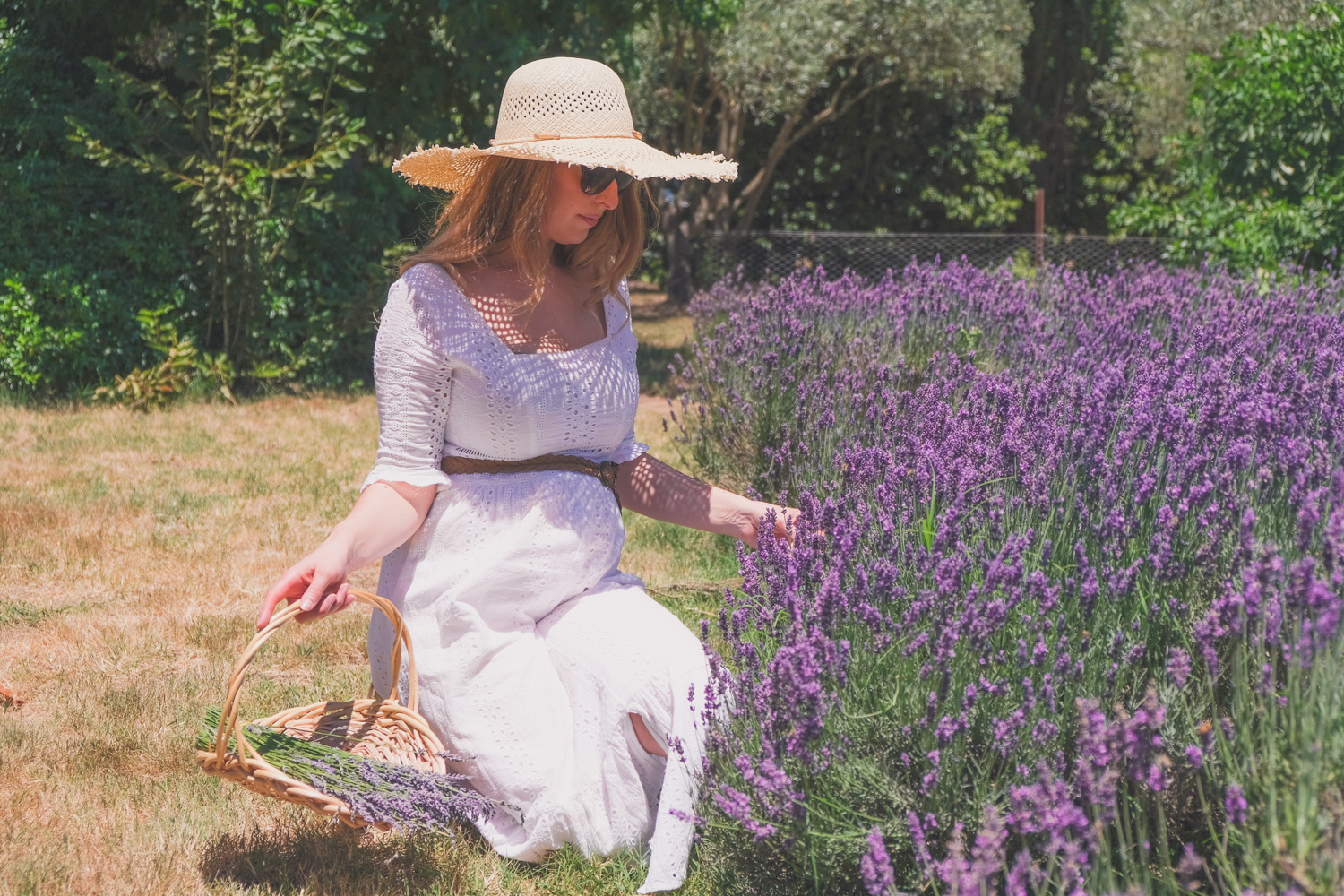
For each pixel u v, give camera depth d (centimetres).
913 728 190
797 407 416
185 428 782
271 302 950
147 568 468
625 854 235
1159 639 201
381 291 981
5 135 905
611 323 263
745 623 231
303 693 336
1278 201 973
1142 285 610
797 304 561
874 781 188
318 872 232
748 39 1622
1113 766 175
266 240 938
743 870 206
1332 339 371
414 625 242
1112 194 2225
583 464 252
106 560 477
